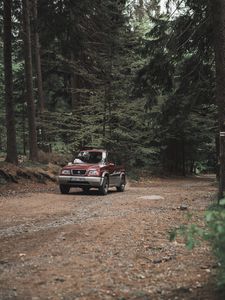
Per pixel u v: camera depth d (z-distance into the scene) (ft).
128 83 97.40
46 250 26.14
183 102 67.26
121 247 26.78
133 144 107.65
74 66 97.40
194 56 61.36
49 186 69.41
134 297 18.26
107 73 98.27
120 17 94.32
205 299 17.61
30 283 20.08
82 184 59.16
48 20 71.05
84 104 104.12
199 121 111.04
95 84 101.71
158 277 20.89
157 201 50.88
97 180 58.70
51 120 101.35
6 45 71.15
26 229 33.12
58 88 124.67
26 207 45.32
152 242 28.12
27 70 79.56
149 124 106.01
